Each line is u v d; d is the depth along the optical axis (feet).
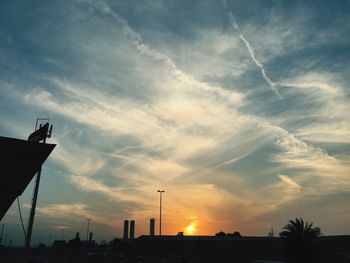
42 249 393.50
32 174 55.11
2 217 62.49
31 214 130.00
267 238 234.17
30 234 128.88
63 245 495.82
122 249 315.99
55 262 211.20
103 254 295.69
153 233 339.98
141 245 290.76
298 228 148.87
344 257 168.25
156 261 239.71
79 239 534.78
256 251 217.77
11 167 52.95
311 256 144.87
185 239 264.72
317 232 149.59
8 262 171.22
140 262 225.15
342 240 188.75
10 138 51.80
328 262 168.35
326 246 185.37
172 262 230.68
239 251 223.92
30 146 52.26
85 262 219.82
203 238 258.78
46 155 54.44
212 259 231.91
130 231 402.72
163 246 269.64
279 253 210.18
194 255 245.04
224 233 382.42
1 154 51.90
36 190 131.64
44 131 110.42
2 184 54.29
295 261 146.51
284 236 151.84
